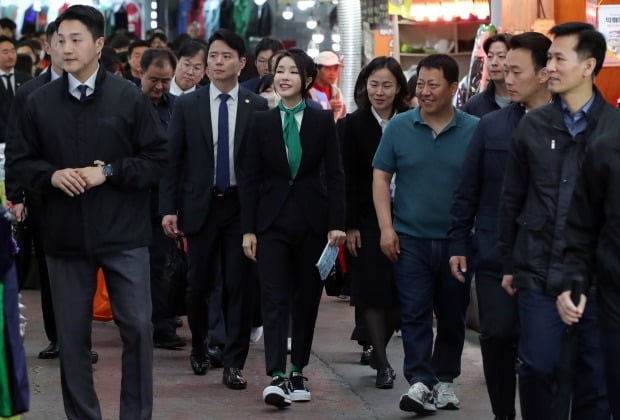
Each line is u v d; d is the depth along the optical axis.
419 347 10.09
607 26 12.40
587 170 7.28
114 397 10.77
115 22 28.00
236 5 27.89
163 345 13.05
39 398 10.66
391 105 11.12
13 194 11.34
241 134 11.22
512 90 8.98
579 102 7.84
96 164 8.61
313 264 10.56
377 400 10.84
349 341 13.62
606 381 7.37
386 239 10.15
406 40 20.86
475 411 10.37
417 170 10.09
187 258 11.59
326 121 10.50
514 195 8.13
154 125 8.83
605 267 7.22
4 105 16.06
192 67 13.55
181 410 10.38
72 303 8.80
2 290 7.32
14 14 27.33
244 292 11.10
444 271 10.09
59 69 11.34
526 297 7.95
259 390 11.17
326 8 27.48
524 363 7.96
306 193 10.48
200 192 11.19
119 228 8.73
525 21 14.12
